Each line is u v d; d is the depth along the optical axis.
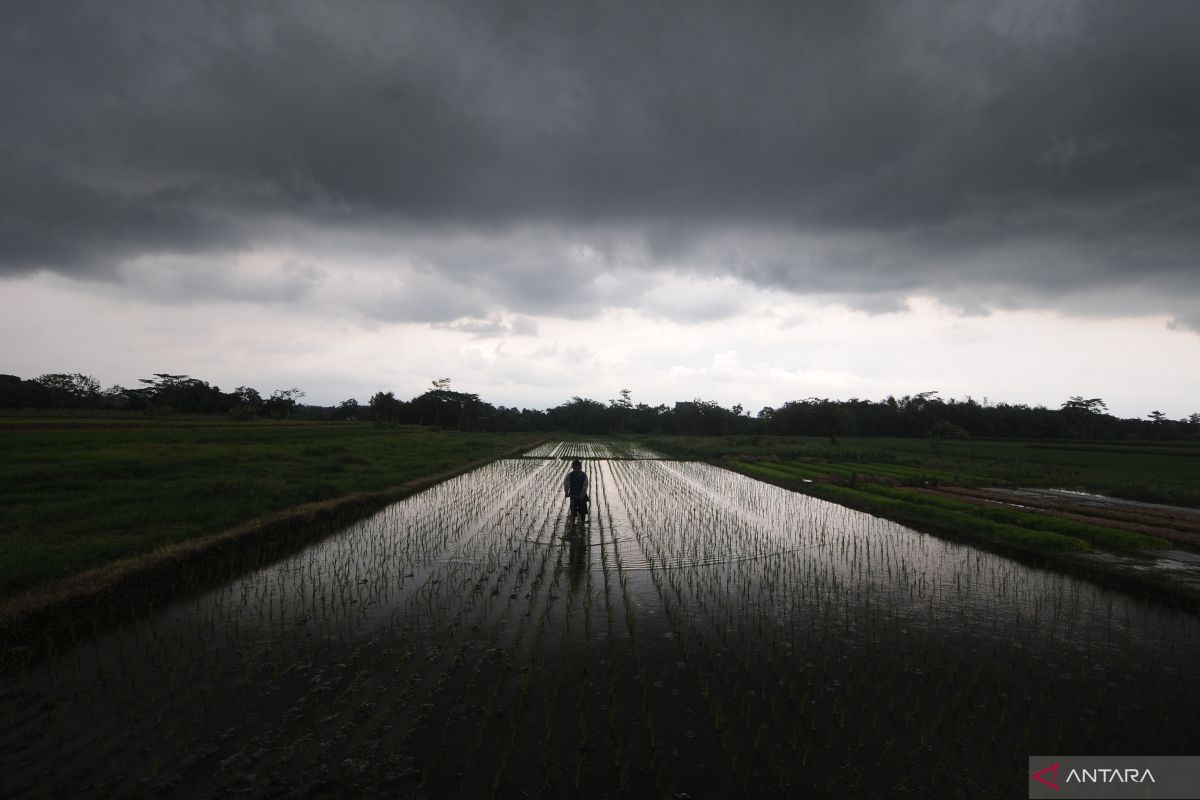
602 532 16.52
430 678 7.07
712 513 20.12
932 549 14.57
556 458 47.03
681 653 7.93
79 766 5.30
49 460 21.91
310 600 10.07
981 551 14.42
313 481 21.84
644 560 13.23
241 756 5.45
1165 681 7.22
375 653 7.81
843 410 78.50
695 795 5.02
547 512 19.78
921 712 6.42
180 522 14.21
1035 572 12.34
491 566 12.48
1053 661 7.78
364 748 5.60
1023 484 28.55
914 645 8.27
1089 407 89.75
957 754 5.66
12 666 7.34
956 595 10.68
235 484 18.81
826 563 13.08
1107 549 13.99
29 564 10.20
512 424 112.69
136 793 4.93
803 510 20.98
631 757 5.55
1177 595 10.29
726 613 9.59
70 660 7.54
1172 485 26.89
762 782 5.20
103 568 10.48
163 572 10.99
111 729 5.90
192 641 8.17
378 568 12.26
